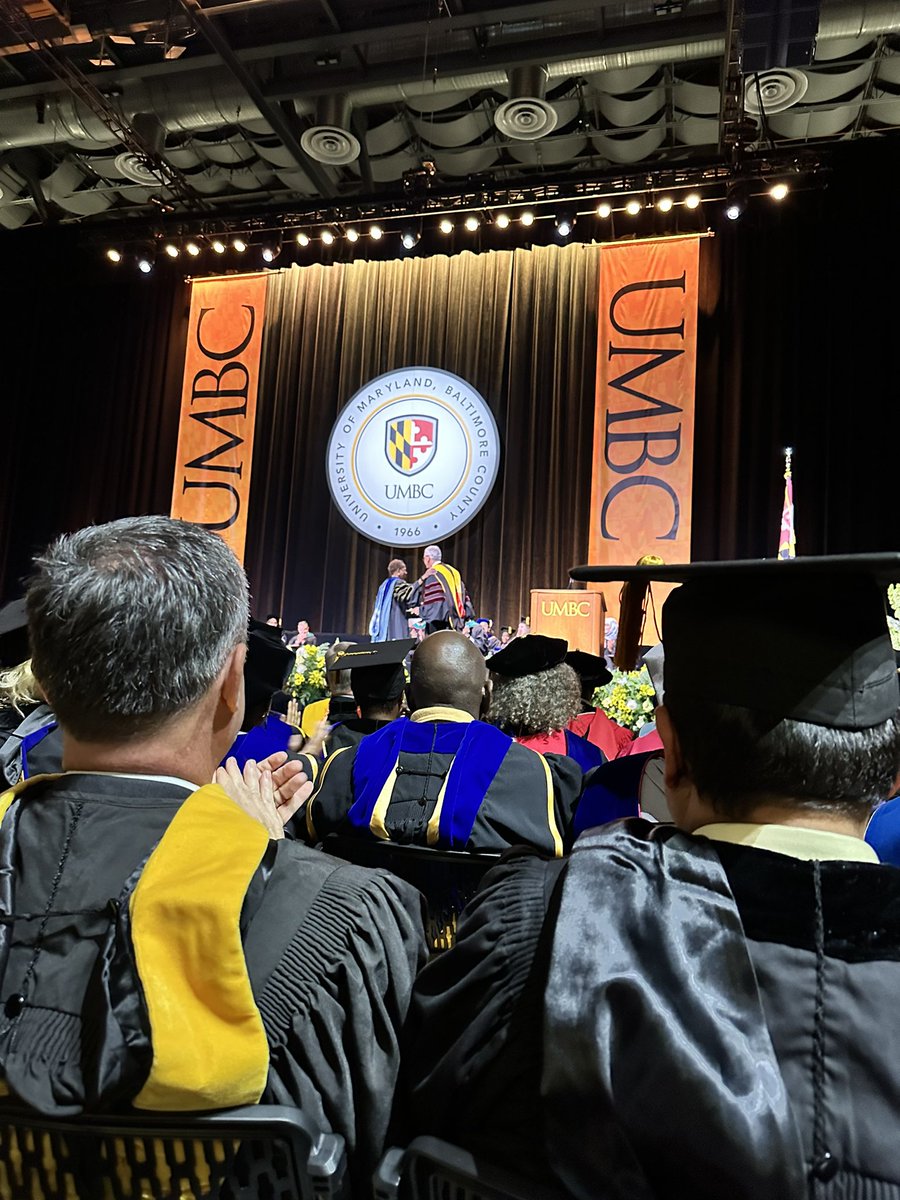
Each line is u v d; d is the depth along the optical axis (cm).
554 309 1305
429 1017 82
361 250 1402
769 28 863
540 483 1266
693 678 85
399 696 280
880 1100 66
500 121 1054
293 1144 75
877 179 1218
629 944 71
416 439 1296
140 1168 77
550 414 1277
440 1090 78
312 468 1354
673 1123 63
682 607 88
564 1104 66
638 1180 64
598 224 1301
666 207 1146
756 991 69
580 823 203
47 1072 73
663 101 1147
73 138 1191
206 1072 73
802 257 1231
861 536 1162
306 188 1315
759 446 1203
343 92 1097
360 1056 84
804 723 80
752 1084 64
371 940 87
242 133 1227
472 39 1038
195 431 1384
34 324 1522
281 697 356
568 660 402
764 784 80
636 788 201
